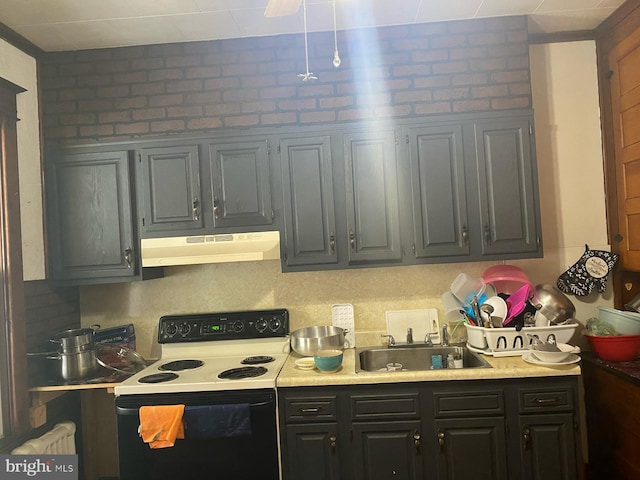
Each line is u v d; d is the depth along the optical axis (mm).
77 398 2516
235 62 2453
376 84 2412
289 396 1958
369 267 2285
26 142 2273
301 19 2270
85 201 2311
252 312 2486
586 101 2535
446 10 2258
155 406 1894
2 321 1985
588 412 2381
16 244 2047
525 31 2350
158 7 2086
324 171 2260
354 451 1941
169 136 2309
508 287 2451
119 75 2467
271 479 1919
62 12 2086
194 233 2297
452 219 2240
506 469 1910
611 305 2479
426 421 1933
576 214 2525
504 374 1904
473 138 2238
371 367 2393
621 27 2320
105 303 2582
